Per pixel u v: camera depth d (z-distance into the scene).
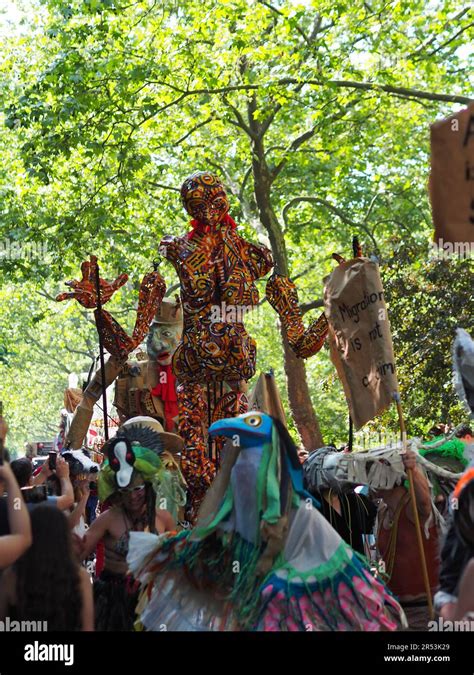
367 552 7.59
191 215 8.59
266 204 25.84
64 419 14.47
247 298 8.51
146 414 10.26
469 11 23.58
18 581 4.69
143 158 22.30
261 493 5.38
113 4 21.03
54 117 21.36
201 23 22.64
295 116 24.59
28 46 24.78
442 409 18.55
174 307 10.22
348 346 7.39
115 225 24.83
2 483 5.33
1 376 54.72
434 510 6.75
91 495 11.32
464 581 4.20
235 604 5.36
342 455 7.04
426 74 25.33
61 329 46.16
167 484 7.25
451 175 6.03
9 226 24.48
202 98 25.53
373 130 26.94
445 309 18.75
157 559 5.67
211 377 8.33
